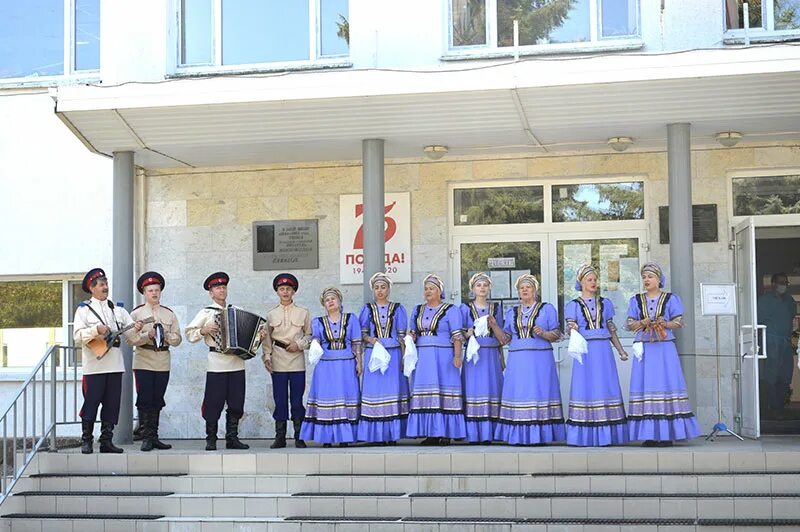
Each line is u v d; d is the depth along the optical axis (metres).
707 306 12.24
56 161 14.50
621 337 13.58
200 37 14.23
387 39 13.61
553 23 13.45
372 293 12.63
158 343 11.87
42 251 14.49
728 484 10.23
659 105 11.83
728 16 13.16
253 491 10.96
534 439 11.55
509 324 11.77
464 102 11.95
